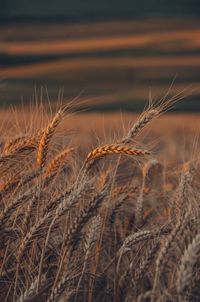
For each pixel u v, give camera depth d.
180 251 5.48
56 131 6.74
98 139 6.79
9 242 6.35
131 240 6.23
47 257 6.35
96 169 7.05
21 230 6.22
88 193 5.91
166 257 5.45
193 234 5.48
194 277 5.12
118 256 6.44
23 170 6.69
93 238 6.02
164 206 7.82
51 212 6.00
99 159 6.18
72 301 6.20
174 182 8.26
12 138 6.60
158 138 7.64
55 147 7.06
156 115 6.32
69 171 7.09
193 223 5.54
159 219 7.31
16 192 6.54
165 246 5.44
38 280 5.81
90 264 6.56
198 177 7.18
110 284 6.61
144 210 7.80
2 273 6.28
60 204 5.72
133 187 7.24
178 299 4.95
